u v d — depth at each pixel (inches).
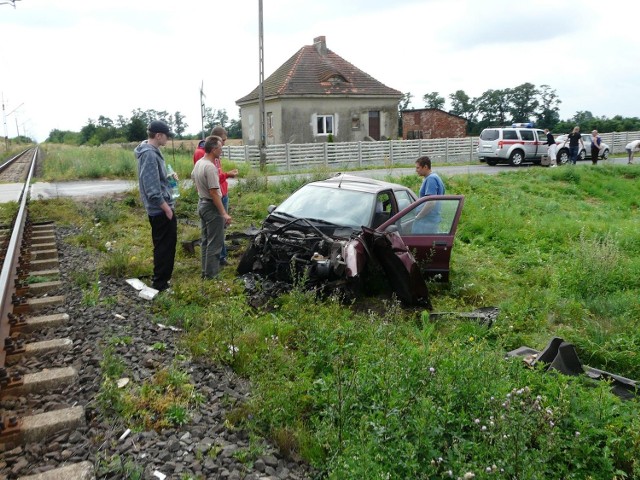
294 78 1366.9
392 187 334.3
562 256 404.2
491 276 344.8
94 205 489.4
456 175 781.9
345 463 129.3
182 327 221.3
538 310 279.6
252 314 243.6
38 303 227.5
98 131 2790.4
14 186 674.2
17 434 136.5
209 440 140.9
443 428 146.6
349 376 171.0
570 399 169.8
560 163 1139.9
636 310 285.1
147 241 382.0
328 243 271.6
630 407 173.9
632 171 955.3
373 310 263.6
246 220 482.0
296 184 615.5
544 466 134.0
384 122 1455.5
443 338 222.7
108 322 211.6
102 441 136.1
